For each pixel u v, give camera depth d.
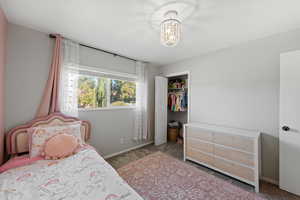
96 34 1.95
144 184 1.82
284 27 1.73
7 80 1.65
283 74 1.77
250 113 2.16
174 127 3.81
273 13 1.45
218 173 2.13
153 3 1.31
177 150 3.10
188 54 2.78
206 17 1.53
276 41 1.91
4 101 1.60
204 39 2.10
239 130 2.16
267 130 1.98
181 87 3.79
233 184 1.86
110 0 1.28
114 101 2.83
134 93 3.21
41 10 1.43
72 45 2.11
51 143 1.54
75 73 2.14
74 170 1.23
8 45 1.65
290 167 1.70
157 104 3.42
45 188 0.98
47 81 1.93
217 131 2.15
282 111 1.78
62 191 0.95
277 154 1.89
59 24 1.71
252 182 1.78
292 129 1.70
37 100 1.85
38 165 1.33
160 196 1.59
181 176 2.02
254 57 2.12
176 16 1.50
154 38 2.07
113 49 2.50
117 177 1.12
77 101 2.18
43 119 1.82
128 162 2.47
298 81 1.66
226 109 2.45
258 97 2.08
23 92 1.75
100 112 2.56
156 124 3.40
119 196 0.88
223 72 2.49
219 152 2.13
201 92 2.83
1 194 0.92
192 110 2.99
